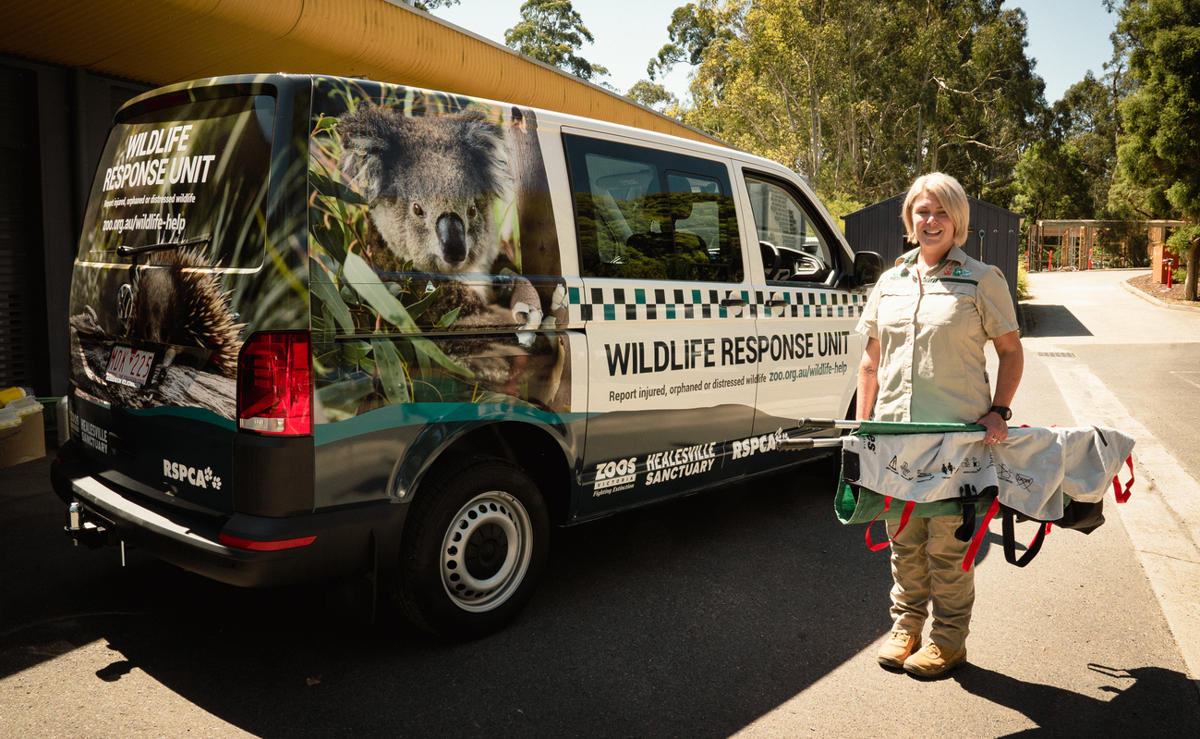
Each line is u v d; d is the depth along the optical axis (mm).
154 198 3053
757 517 4965
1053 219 53875
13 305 6855
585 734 2664
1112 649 3340
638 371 3717
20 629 3318
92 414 3365
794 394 4637
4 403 5703
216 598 3645
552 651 3215
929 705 2891
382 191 2857
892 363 2996
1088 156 61375
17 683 2910
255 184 2693
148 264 3004
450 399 3004
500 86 9352
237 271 2688
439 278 2979
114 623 3385
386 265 2840
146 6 5641
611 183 3699
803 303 4684
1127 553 4488
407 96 2992
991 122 44938
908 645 3168
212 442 2756
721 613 3609
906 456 2727
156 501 2979
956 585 3021
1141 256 47344
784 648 3301
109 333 3215
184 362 2838
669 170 3992
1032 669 3164
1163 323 19203
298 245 2627
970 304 2838
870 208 17922
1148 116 22109
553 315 3352
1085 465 2875
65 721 2676
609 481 3682
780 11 38188
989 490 2732
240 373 2648
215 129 2869
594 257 3572
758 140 42031
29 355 7000
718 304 4133
